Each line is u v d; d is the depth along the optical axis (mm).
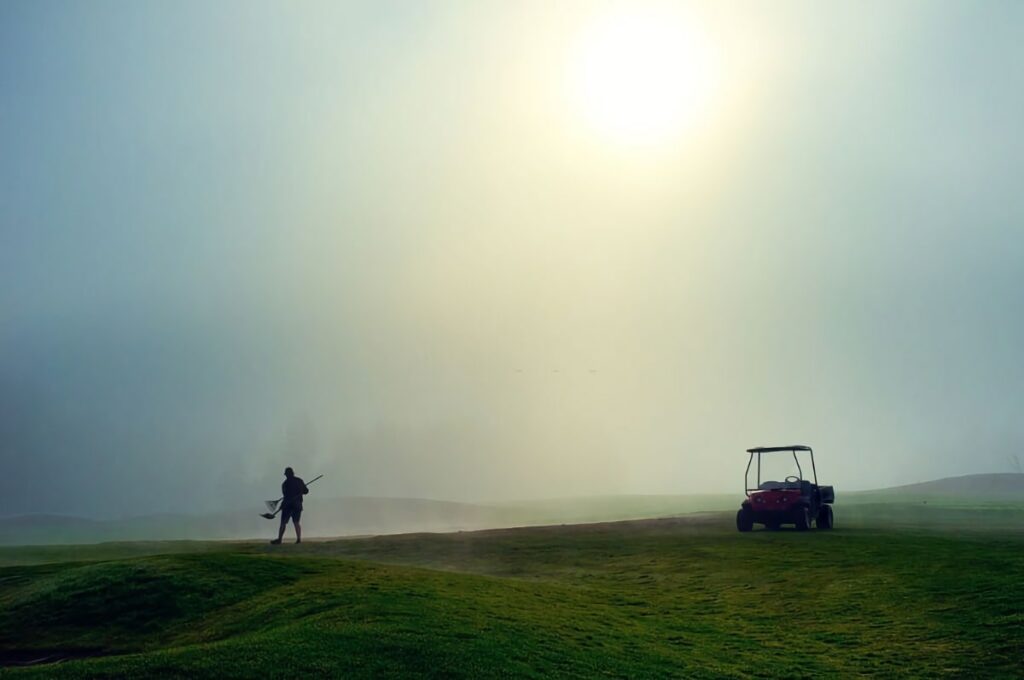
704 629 15898
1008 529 33062
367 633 12516
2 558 28484
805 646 14500
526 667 11727
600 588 20359
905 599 17312
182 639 14672
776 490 32688
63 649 14820
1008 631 14289
